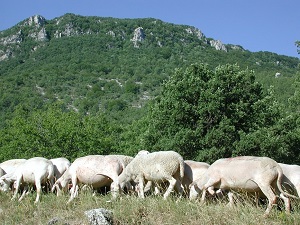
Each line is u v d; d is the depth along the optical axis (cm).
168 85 2548
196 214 946
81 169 1280
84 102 9931
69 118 3509
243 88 2442
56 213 1084
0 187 1393
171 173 1168
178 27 18975
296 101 2959
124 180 1223
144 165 1195
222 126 2284
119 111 8531
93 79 12588
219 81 2412
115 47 17175
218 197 1134
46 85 11681
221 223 893
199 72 2570
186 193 1194
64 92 11388
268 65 14725
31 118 3491
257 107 2409
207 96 2342
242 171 1030
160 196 1107
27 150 3175
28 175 1337
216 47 18938
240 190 1047
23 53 17300
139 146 3253
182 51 16388
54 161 1469
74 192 1244
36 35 18538
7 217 1095
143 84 12169
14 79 11406
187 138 2291
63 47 17175
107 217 938
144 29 18225
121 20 19475
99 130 3734
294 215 890
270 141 2253
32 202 1221
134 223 938
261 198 1084
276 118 2511
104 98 10925
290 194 1037
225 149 2292
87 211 977
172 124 2430
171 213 958
